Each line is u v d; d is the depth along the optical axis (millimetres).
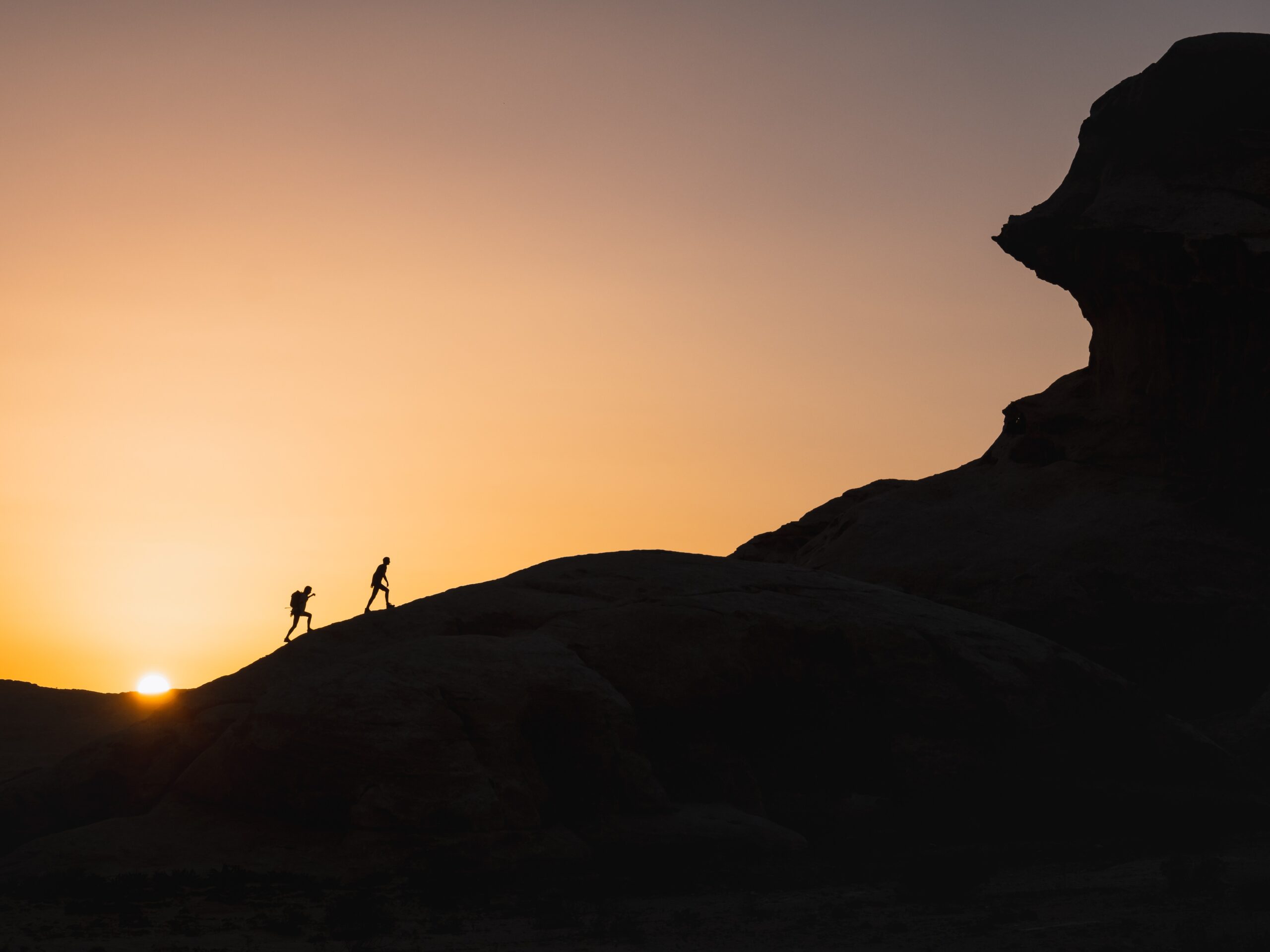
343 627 33812
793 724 34312
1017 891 22500
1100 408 62438
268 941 17812
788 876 24797
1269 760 41156
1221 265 54438
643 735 31469
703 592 35969
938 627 37312
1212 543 53250
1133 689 37781
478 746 26156
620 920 18938
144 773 29297
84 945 17094
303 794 25375
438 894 21484
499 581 37344
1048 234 63438
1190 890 20344
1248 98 58531
